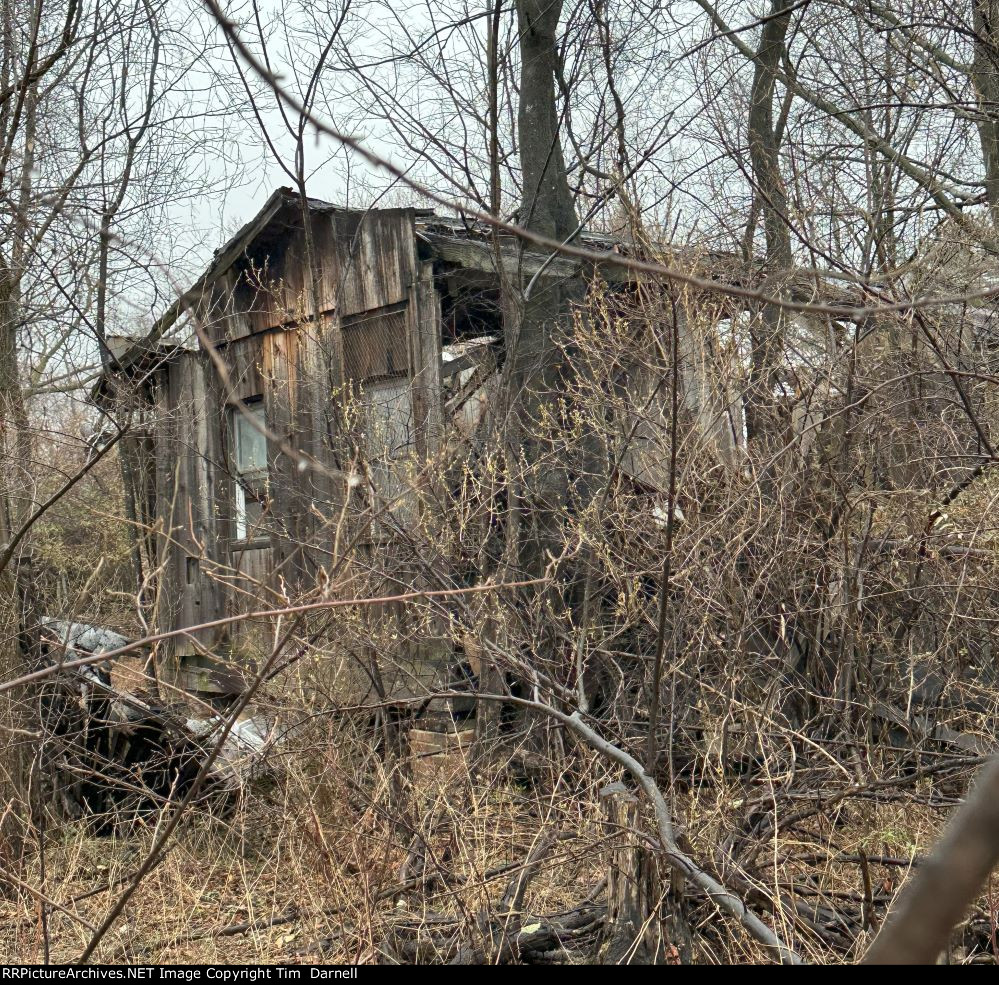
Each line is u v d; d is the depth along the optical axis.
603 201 8.43
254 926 5.02
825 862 4.93
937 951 0.57
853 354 5.96
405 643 6.57
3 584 6.34
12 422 6.25
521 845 5.16
